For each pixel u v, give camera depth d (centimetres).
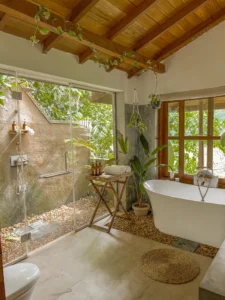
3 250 257
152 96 355
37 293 197
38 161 311
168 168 384
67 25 216
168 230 298
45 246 278
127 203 386
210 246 274
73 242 288
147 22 267
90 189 369
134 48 306
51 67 260
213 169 339
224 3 271
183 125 364
